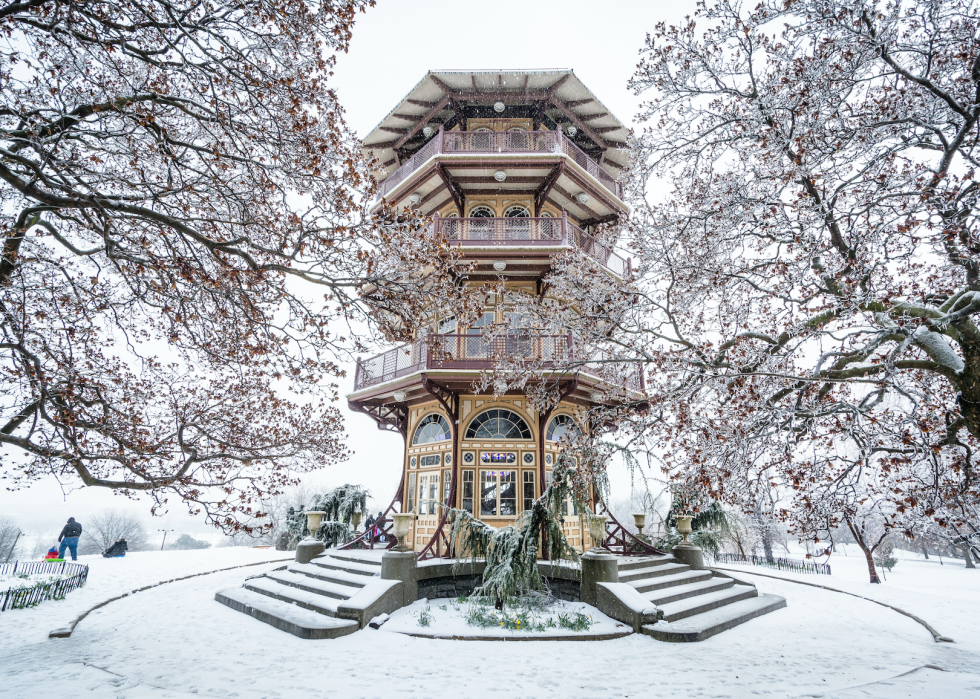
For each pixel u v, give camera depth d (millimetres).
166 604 11852
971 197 6492
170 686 6484
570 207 18016
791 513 7613
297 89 6898
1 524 53219
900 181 7363
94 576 15414
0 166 5797
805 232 7750
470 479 14172
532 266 15281
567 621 9352
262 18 6832
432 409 15547
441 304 8695
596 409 10844
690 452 8500
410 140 19156
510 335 12648
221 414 9523
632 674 7125
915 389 8617
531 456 14312
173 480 7832
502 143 16391
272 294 8766
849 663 7820
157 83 7133
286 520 25484
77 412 7879
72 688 6320
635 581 11297
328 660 7609
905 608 12484
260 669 7195
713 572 13805
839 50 7242
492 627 9234
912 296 7152
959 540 7883
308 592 11375
